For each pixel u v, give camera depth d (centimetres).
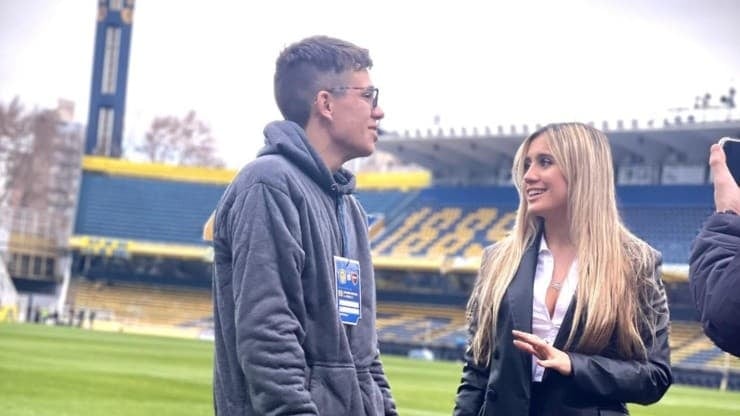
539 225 417
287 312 331
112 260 4569
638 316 391
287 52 377
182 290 4528
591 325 381
